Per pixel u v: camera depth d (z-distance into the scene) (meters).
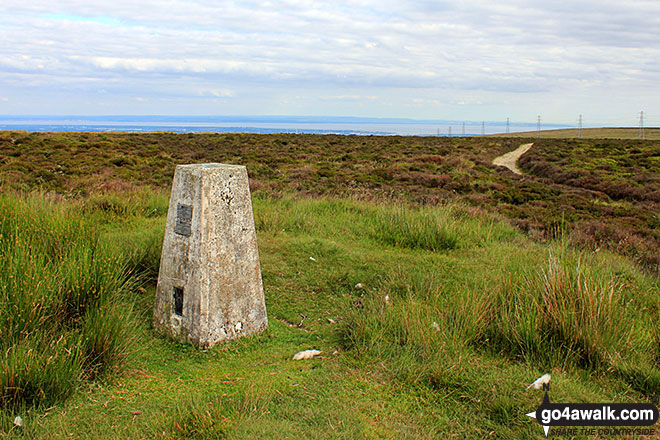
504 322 4.06
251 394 3.12
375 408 3.03
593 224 10.51
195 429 2.71
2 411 2.76
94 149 28.22
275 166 24.50
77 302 4.02
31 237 5.02
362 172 22.62
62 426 2.74
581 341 3.74
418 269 6.26
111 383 3.30
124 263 5.43
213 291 3.97
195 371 3.58
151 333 4.25
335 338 4.27
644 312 4.95
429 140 58.50
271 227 8.20
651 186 19.95
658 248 8.84
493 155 41.38
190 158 27.19
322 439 2.68
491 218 10.12
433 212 8.85
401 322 4.18
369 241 7.87
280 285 5.66
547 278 4.41
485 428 2.84
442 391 3.24
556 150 42.69
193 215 3.93
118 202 9.25
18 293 3.61
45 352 3.16
